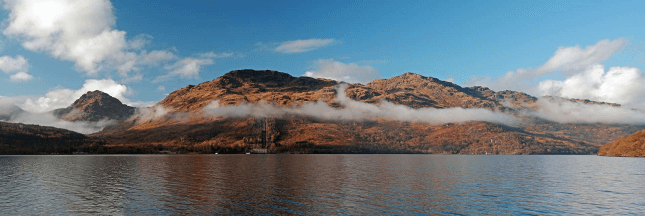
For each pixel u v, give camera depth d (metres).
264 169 139.25
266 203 60.88
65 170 134.38
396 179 99.56
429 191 75.12
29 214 53.47
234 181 92.88
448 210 56.16
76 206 58.78
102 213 53.91
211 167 152.38
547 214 53.75
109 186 82.62
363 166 163.62
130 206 58.53
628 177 108.88
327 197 66.88
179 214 53.00
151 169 138.62
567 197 68.44
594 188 81.69
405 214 53.31
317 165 171.38
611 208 58.22
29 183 89.69
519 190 77.38
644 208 58.28
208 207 57.59
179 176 107.31
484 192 74.12
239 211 54.78
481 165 181.75
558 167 163.50
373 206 58.75
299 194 70.38
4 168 148.38
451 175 113.81
